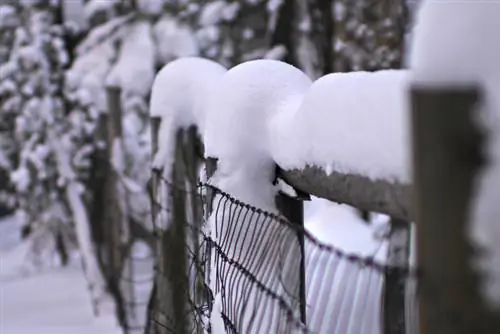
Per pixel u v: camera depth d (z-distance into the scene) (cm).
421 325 120
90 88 1086
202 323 348
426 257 116
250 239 303
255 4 1118
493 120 111
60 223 1440
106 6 1124
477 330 112
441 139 114
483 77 112
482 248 112
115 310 992
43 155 1347
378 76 194
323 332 268
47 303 1105
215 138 321
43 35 1338
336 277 275
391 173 181
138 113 1047
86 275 1088
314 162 232
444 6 118
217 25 1127
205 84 430
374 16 1052
